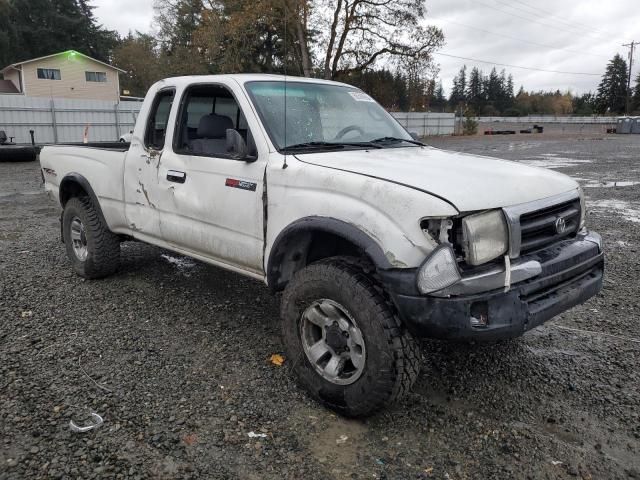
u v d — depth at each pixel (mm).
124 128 25922
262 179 3547
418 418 3121
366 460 2748
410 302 2736
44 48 59062
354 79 41812
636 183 12984
